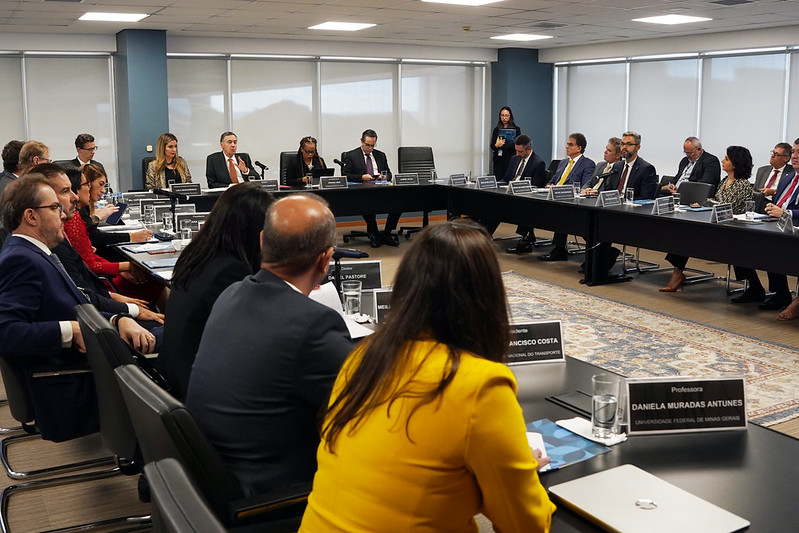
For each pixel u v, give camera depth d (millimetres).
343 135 11148
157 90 9211
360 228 10875
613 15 7980
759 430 1778
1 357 2521
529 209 7484
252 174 8359
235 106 10414
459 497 1135
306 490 1580
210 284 2223
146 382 1546
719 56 9664
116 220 5434
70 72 9469
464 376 1114
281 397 1622
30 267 2545
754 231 5062
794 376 4094
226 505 1525
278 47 10211
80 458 3182
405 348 1172
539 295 6148
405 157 10203
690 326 5156
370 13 7789
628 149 7191
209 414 1674
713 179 7348
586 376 2178
